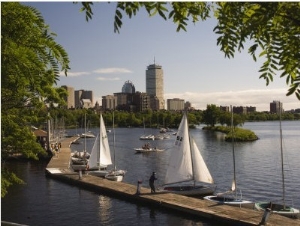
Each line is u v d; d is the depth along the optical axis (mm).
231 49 3943
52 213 31219
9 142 8070
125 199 34719
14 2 5016
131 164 66625
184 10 3787
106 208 32094
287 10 3416
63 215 30562
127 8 3402
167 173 37812
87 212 31203
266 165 61719
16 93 6234
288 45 3670
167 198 32156
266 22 3371
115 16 3436
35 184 44188
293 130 185375
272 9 3314
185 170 37375
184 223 26891
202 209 27953
